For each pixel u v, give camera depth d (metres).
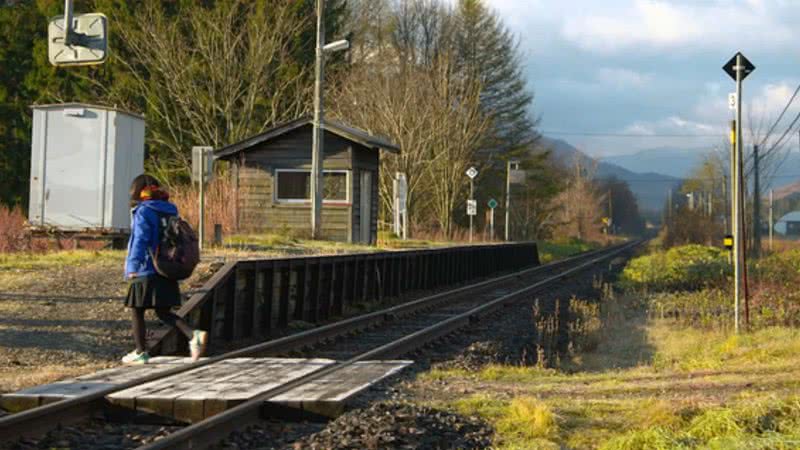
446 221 56.69
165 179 43.81
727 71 18.56
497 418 8.65
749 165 62.47
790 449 6.69
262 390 8.88
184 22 45.06
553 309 24.03
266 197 32.03
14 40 44.72
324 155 32.22
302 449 7.19
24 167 43.47
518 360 15.04
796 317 19.92
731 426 7.71
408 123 52.06
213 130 44.66
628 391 10.41
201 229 22.03
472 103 58.81
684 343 17.17
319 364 10.98
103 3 45.00
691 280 32.53
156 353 12.54
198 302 14.18
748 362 13.49
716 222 84.19
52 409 7.70
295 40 46.78
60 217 22.94
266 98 45.53
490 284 30.88
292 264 18.34
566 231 103.69
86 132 22.94
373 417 7.94
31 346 12.01
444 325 17.08
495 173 73.31
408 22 68.44
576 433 8.14
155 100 44.53
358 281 22.53
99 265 18.00
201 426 7.13
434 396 9.76
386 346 13.40
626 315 23.11
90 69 45.03
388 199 51.69
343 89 51.31
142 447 6.49
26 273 16.52
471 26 70.06
